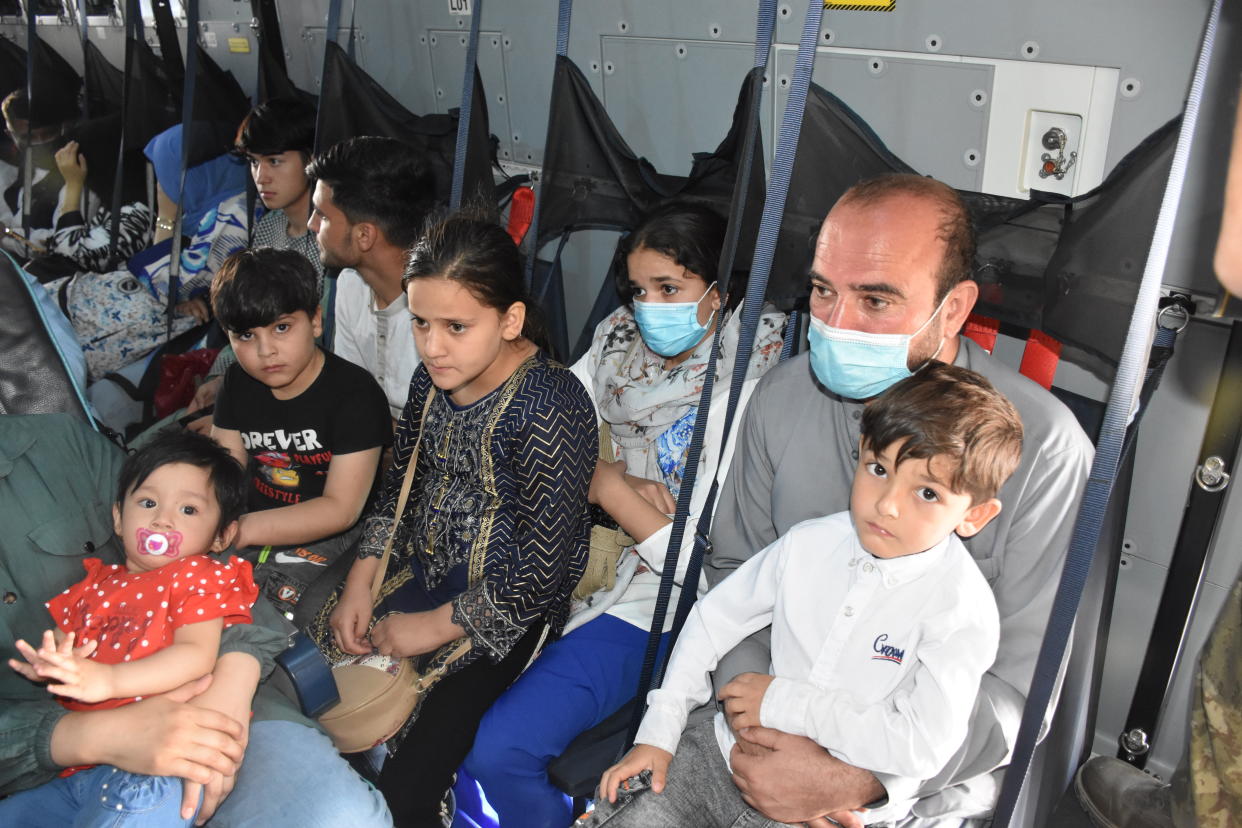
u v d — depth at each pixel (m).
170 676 1.70
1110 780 2.17
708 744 1.84
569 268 3.18
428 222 2.31
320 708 1.93
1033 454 1.69
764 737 1.66
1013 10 1.90
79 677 1.60
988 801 1.72
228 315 2.17
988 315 1.92
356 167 2.54
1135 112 1.80
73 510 1.94
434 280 1.82
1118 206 1.68
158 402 3.31
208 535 1.84
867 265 1.64
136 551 1.80
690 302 2.11
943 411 1.45
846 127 1.93
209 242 3.76
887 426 1.49
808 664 1.71
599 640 2.17
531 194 2.85
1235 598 1.75
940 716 1.53
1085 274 1.75
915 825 1.71
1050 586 1.70
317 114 3.12
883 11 2.11
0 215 5.04
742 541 2.07
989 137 2.03
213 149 3.84
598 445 2.15
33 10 4.40
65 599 1.83
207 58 3.81
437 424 2.10
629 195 2.47
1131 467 1.90
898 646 1.63
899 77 2.13
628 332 2.41
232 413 2.42
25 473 1.92
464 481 2.09
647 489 2.21
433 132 3.04
